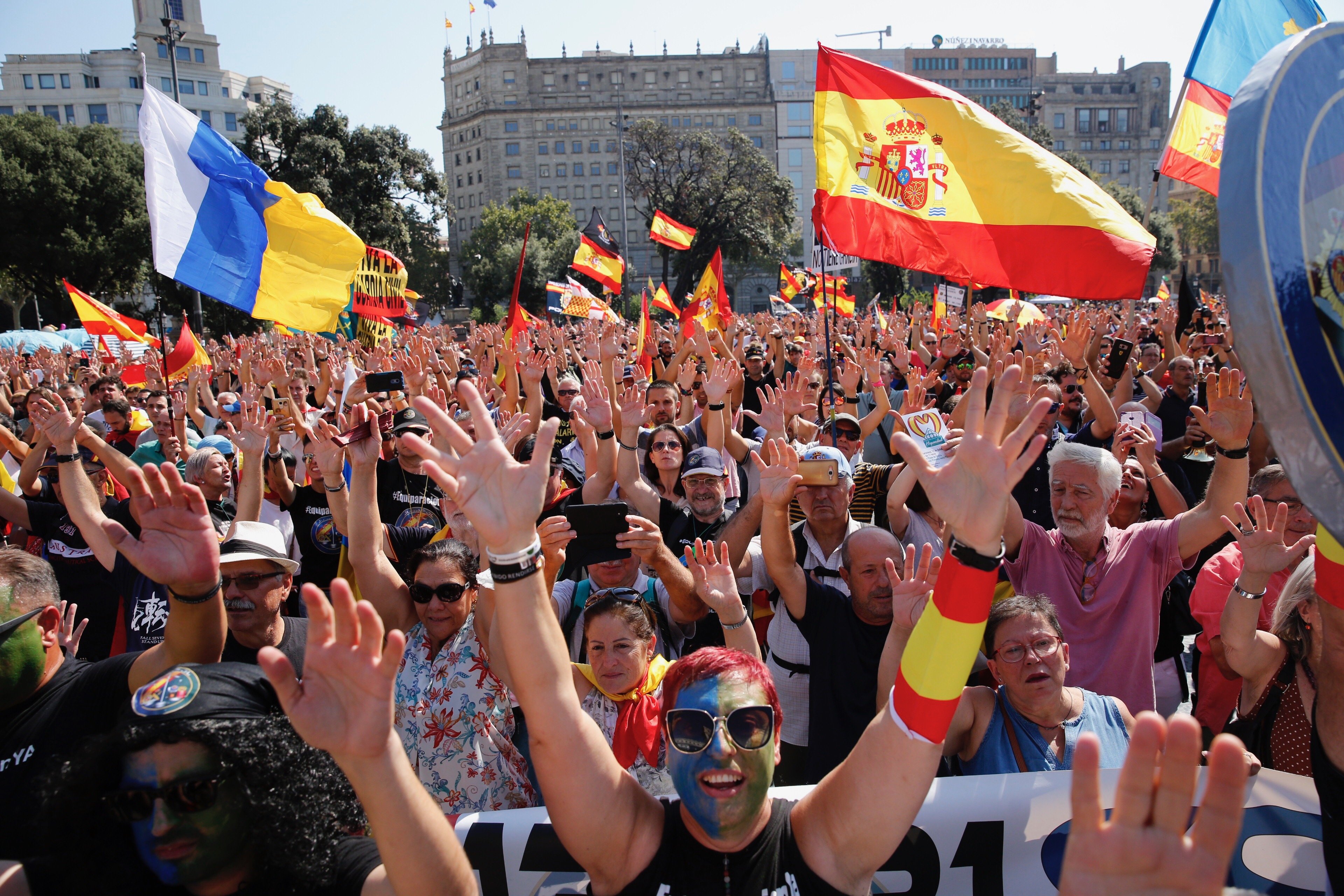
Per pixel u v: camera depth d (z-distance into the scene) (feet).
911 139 18.42
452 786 10.11
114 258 137.69
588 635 10.37
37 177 133.08
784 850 6.52
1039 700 9.48
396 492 17.76
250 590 9.95
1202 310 44.11
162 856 6.03
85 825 6.13
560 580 13.41
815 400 24.64
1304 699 8.96
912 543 14.61
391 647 5.37
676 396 22.82
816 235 19.25
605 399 16.46
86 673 8.02
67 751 7.62
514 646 6.01
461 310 266.16
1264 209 4.00
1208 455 20.62
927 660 5.73
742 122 362.53
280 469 17.01
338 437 12.64
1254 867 8.57
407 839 5.48
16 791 7.45
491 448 6.02
